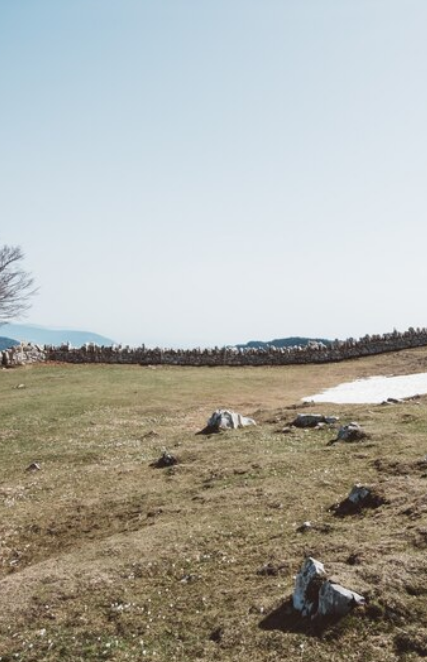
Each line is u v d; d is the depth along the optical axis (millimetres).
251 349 75062
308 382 58625
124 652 12016
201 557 16016
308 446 26438
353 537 15133
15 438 37031
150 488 23875
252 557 15469
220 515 19078
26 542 20641
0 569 18844
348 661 10203
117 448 32812
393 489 18094
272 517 18219
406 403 34000
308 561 12625
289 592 12898
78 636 12922
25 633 13344
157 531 18547
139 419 40781
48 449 33688
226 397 49156
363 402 42938
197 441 30984
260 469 23625
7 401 49094
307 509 18500
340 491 19734
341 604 11281
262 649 11078
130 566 16031
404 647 10266
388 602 11234
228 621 12336
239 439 29641
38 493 25906
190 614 13172
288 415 35594
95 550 17875
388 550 13578
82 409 44438
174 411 43375
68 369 69312
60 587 15289
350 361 72562
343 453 24078
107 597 14531
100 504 22875
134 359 76000
